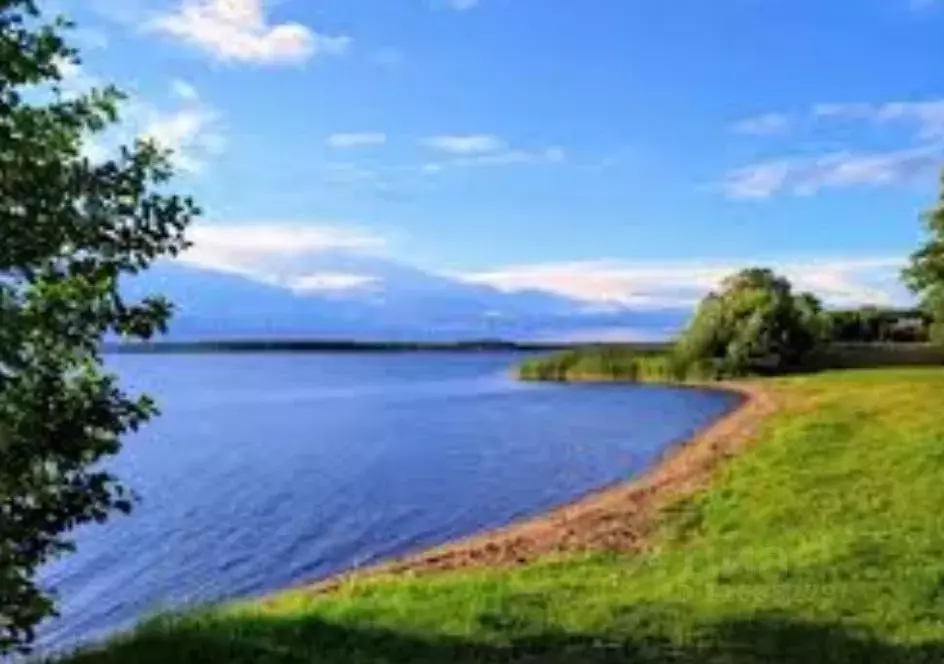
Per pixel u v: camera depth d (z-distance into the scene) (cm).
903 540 2019
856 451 3556
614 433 6638
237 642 1329
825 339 12450
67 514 956
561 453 5666
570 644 1372
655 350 14200
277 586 2773
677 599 1609
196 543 3359
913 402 5284
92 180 949
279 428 7688
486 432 6981
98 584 2819
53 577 2884
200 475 5069
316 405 10150
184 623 1459
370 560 3062
